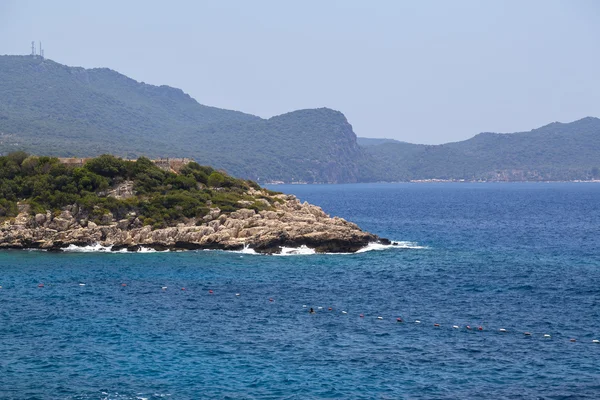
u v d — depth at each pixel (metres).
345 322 96.75
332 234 155.88
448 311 103.06
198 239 155.50
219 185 185.00
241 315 99.81
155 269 131.88
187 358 81.56
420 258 149.88
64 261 139.75
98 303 106.19
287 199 184.88
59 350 84.06
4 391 71.81
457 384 74.50
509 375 77.06
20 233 156.00
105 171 174.75
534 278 128.12
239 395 71.56
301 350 84.56
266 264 138.12
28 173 176.25
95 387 73.12
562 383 74.88
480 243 181.62
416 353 83.88
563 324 96.19
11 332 90.94
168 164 187.88
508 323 96.62
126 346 85.56
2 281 120.94
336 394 71.94
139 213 162.50
